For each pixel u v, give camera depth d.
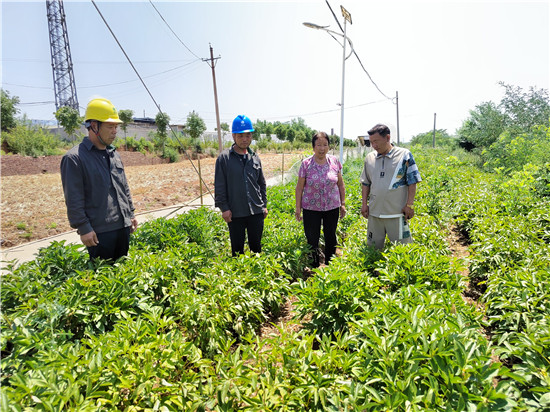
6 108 26.47
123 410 1.91
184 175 20.56
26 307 2.52
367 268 3.78
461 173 11.20
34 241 7.85
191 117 32.88
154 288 3.17
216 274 3.45
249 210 4.20
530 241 4.12
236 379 1.92
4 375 1.94
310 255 4.94
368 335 2.02
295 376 1.95
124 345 2.04
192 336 2.81
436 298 2.59
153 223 5.36
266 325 3.51
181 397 1.93
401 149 3.99
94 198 3.35
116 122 3.30
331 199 4.67
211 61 14.55
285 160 30.02
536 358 1.91
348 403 1.77
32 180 17.52
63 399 1.65
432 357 1.79
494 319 2.68
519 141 10.80
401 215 4.09
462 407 1.52
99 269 3.14
